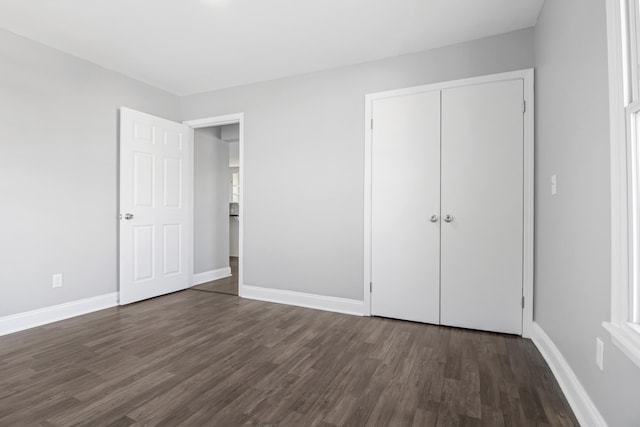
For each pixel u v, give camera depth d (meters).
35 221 2.62
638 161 1.06
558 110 1.84
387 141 2.86
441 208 2.67
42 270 2.66
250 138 3.51
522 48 2.44
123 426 1.39
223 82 3.51
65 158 2.83
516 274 2.45
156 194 3.51
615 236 1.13
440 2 2.15
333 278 3.08
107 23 2.40
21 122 2.54
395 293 2.83
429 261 2.71
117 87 3.24
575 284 1.56
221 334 2.46
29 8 2.21
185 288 3.90
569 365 1.64
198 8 2.22
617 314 1.12
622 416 1.09
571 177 1.62
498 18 2.32
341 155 3.06
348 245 3.02
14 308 2.50
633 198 1.06
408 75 2.81
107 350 2.15
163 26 2.45
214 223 4.51
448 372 1.88
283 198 3.33
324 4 2.18
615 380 1.15
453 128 2.63
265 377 1.81
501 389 1.69
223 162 4.70
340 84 3.07
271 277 3.39
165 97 3.75
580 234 1.50
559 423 1.42
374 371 1.89
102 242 3.12
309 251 3.20
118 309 3.08
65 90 2.83
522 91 2.43
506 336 2.43
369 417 1.46
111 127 3.20
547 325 2.07
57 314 2.75
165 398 1.60
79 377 1.80
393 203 2.83
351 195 3.01
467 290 2.59
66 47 2.75
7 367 1.91
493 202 2.51
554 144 1.92
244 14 2.29
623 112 1.10
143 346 2.22
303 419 1.44
